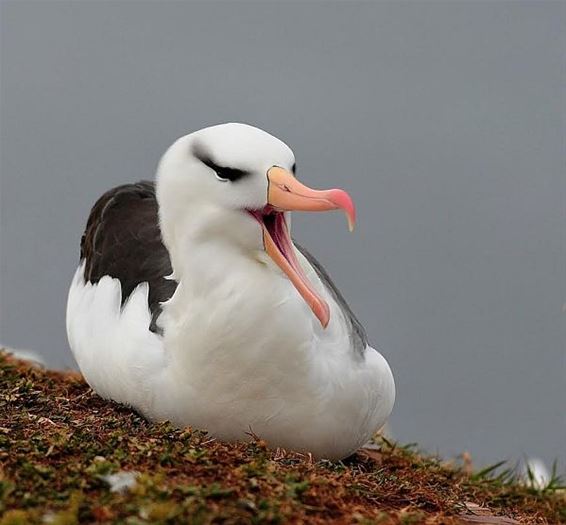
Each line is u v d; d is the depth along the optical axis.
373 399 7.77
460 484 8.25
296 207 7.20
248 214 7.36
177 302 7.59
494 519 7.14
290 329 7.30
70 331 9.05
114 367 7.92
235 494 5.95
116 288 8.42
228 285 7.34
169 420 7.73
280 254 7.35
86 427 7.16
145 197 9.45
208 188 7.37
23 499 5.71
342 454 7.88
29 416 7.34
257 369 7.36
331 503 6.18
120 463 6.34
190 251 7.45
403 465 8.58
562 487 8.98
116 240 8.82
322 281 8.02
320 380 7.45
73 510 5.55
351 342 7.70
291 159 7.47
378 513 6.19
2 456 6.31
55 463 6.32
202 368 7.44
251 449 7.21
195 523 5.51
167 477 6.25
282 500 6.03
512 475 9.38
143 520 5.51
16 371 9.27
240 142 7.34
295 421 7.51
